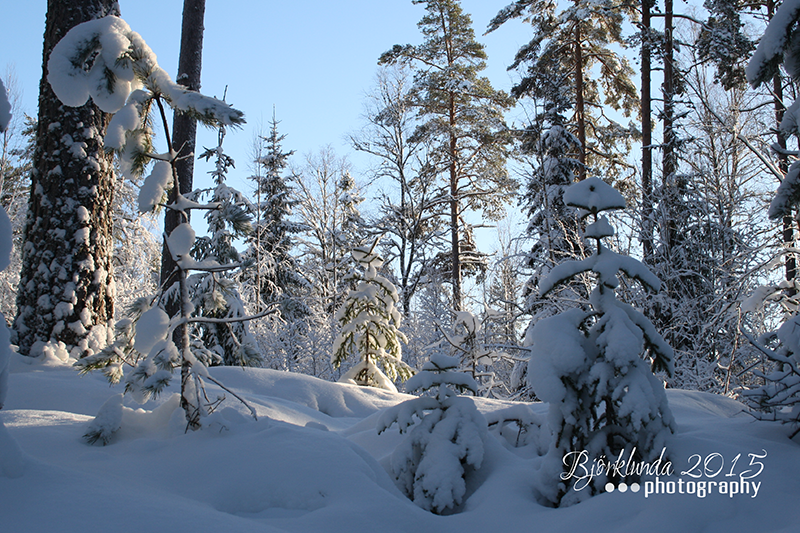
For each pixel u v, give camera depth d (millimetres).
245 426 3705
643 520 2768
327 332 14117
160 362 3689
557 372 3531
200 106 3615
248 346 4527
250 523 2434
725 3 14195
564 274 3854
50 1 7355
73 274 6996
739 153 10500
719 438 3746
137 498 2453
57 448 3287
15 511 2119
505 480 3553
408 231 22297
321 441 3441
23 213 16203
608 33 17000
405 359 15844
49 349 6629
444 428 3846
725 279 9594
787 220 8156
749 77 4945
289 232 24547
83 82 3689
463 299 19391
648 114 14414
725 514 2816
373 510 2805
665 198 10969
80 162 7203
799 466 3234
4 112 2564
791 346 4203
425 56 21344
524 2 17109
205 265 4004
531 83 15891
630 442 3525
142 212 3809
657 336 3729
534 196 15781
